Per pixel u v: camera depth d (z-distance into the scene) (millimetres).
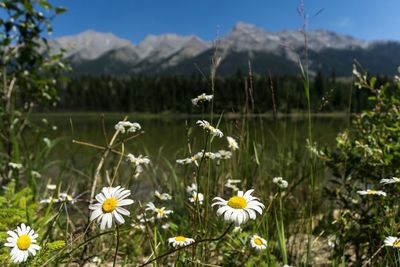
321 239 718
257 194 736
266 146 983
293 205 815
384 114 702
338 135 716
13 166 756
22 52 947
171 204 779
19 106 1030
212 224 610
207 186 489
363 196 617
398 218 545
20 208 496
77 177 1025
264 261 548
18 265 392
